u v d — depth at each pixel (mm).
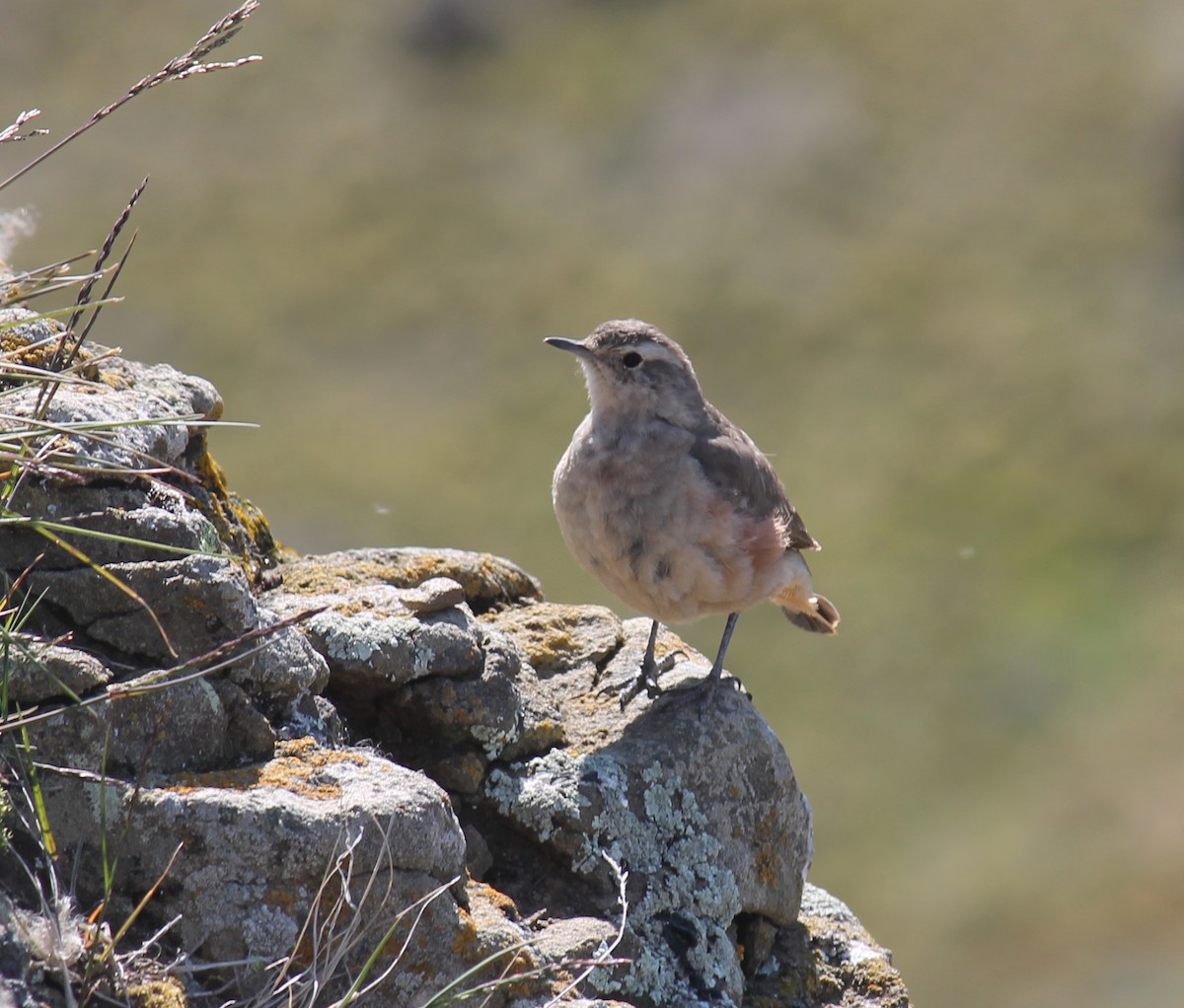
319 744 4941
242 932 4266
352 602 5668
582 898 5320
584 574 29703
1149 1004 18625
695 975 5332
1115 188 37969
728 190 39281
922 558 28734
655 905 5383
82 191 40281
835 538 29516
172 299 37344
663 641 6660
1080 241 36625
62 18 46562
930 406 32812
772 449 32250
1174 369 33125
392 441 33219
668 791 5625
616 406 7000
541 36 44875
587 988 4953
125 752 4480
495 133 42062
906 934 20812
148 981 4020
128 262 38188
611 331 7043
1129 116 39125
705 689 6137
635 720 6000
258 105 43531
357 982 4031
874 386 33625
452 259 38250
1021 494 30422
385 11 46250
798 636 26547
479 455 32844
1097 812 22500
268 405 34312
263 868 4309
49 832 4109
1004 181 38562
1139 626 26312
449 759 5434
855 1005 5797
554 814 5375
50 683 4383
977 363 33688
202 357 35688
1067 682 25578
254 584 5969
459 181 40594
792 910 5930
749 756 5930
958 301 35594
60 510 4848
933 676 25828
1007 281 36094
